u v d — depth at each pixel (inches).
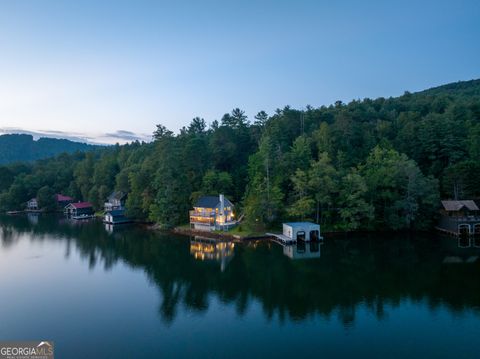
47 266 2245.3
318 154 3634.4
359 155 3609.7
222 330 1341.0
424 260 2172.7
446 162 3550.7
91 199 5064.0
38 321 1446.9
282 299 1625.2
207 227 3272.6
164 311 1524.4
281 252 2466.8
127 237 3179.1
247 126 4510.3
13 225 3981.3
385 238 2837.1
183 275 2016.5
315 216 3169.3
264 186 3191.4
